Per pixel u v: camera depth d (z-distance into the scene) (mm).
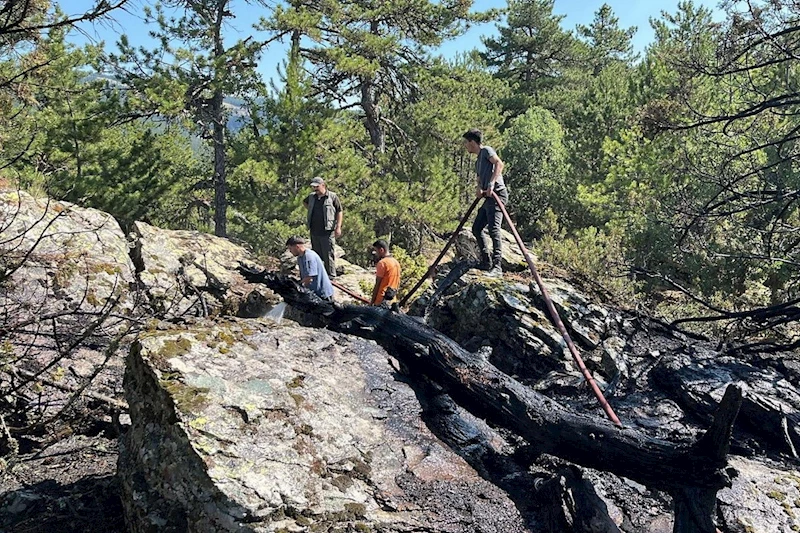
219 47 13977
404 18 16047
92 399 4895
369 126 18328
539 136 24250
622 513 3502
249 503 2875
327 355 4250
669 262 11570
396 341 4539
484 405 4066
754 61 7871
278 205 13609
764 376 5227
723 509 3475
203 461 3002
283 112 13844
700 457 3195
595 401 5082
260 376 3709
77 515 3600
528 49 37062
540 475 3736
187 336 3877
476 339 6414
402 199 16031
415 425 3939
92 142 13188
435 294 6109
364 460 3469
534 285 6680
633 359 5668
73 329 5734
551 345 5883
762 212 8969
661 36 16547
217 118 14336
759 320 6648
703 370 5297
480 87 19031
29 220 7273
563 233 16375
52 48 6961
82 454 4430
